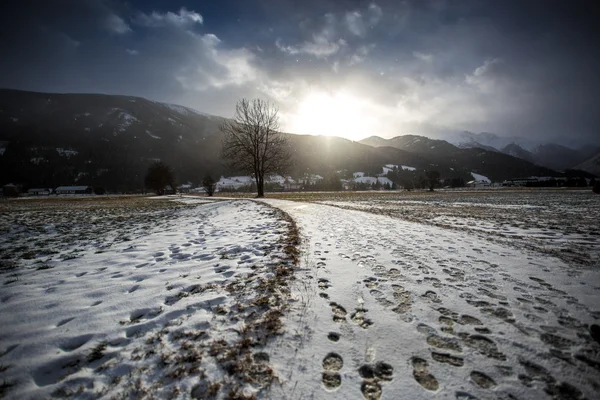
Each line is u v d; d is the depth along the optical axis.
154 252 6.79
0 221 13.88
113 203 33.22
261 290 4.15
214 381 2.38
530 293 4.18
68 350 2.89
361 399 2.23
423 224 10.66
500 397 2.23
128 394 2.27
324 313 3.50
